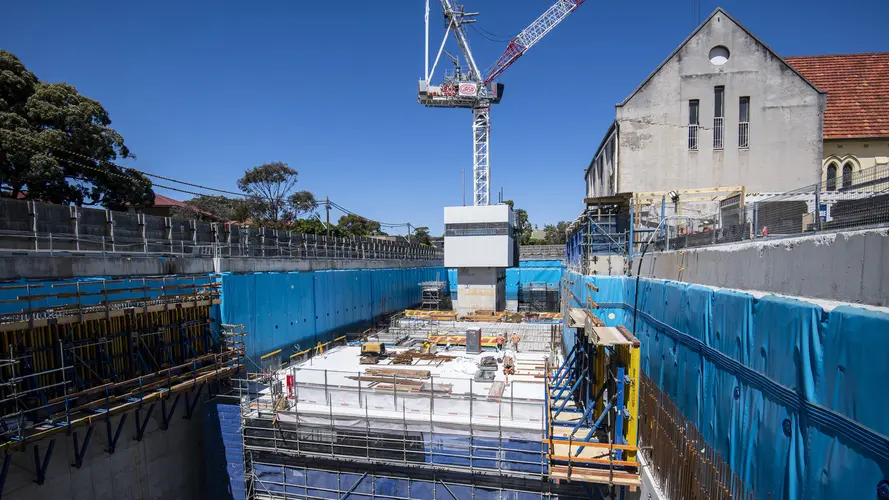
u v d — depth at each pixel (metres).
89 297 15.53
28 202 15.59
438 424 15.96
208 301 18.31
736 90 20.91
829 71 25.39
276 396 18.36
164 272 19.12
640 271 15.72
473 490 15.52
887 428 4.37
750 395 7.30
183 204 51.56
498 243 39.62
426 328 31.94
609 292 17.28
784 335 6.34
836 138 22.14
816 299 6.18
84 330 14.43
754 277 7.96
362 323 36.62
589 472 11.71
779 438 6.38
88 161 28.31
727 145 20.95
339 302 32.75
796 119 20.45
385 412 17.22
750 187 20.75
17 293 13.35
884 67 24.84
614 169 23.22
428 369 22.14
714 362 8.77
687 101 21.34
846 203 6.91
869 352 4.64
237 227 26.39
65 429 12.49
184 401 18.25
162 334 17.19
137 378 14.88
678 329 10.95
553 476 11.67
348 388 18.08
